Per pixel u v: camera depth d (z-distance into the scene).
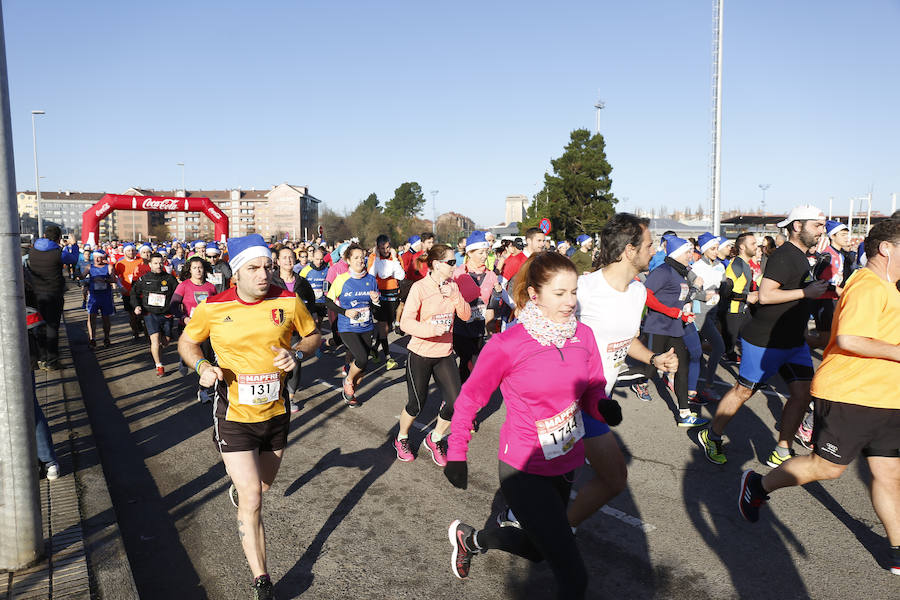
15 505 3.16
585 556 3.55
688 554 3.57
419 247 12.99
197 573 3.46
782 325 4.58
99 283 10.59
